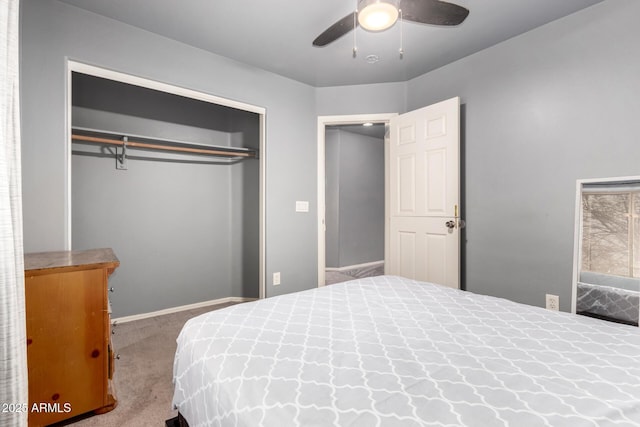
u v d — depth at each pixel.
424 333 1.08
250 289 3.56
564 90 2.19
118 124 2.89
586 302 2.02
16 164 0.96
